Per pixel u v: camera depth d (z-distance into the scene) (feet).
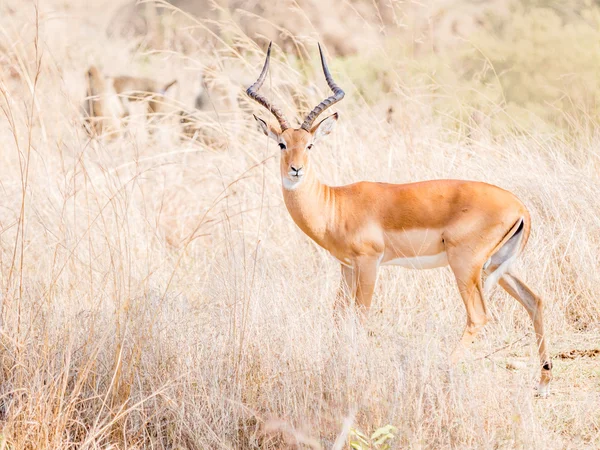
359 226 36.50
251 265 39.47
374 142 54.54
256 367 31.63
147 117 71.46
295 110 56.59
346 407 28.48
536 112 68.74
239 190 51.62
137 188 52.29
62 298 36.88
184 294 40.47
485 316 34.53
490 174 48.14
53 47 75.41
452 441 27.68
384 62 69.41
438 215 35.17
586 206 44.21
